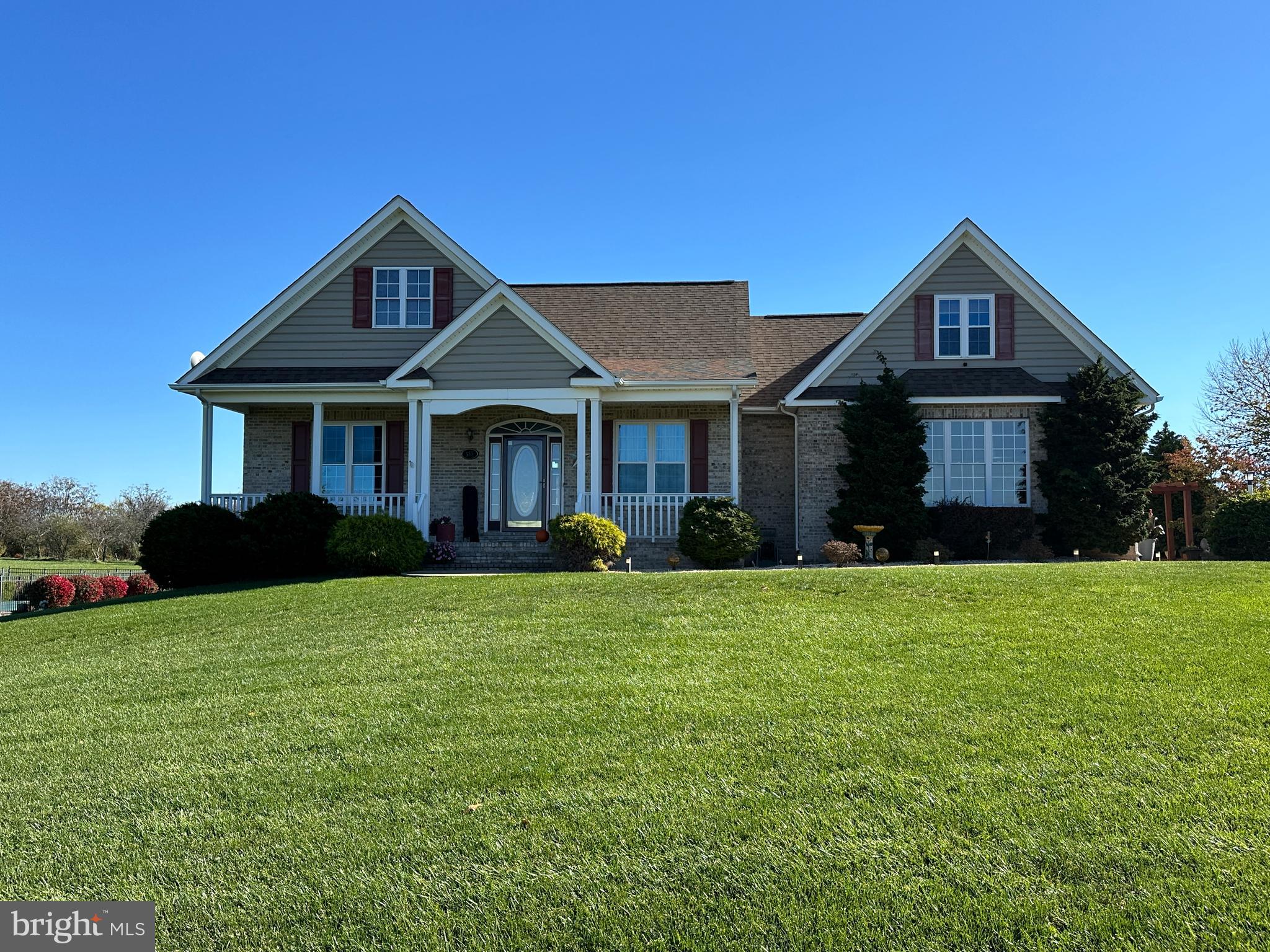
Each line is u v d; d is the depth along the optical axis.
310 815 6.28
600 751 7.14
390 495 21.02
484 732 7.75
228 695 9.48
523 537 21.64
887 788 6.17
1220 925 4.55
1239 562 15.55
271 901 5.21
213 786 6.90
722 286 25.75
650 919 4.86
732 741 7.19
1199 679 8.23
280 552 18.56
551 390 20.30
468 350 20.48
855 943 4.56
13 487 49.50
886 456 20.56
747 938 4.66
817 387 22.34
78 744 8.11
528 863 5.46
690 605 12.62
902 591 12.77
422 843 5.79
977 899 4.84
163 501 55.16
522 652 10.45
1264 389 32.53
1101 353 21.95
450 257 22.95
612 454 22.92
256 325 22.61
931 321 22.45
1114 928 4.56
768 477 23.33
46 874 5.65
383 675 9.84
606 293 25.83
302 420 23.44
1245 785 6.01
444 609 13.22
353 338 22.75
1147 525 21.06
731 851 5.46
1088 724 7.20
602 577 15.57
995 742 6.90
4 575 34.59
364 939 4.84
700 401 21.16
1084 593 12.22
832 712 7.76
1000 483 21.52
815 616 11.56
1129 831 5.46
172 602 15.49
